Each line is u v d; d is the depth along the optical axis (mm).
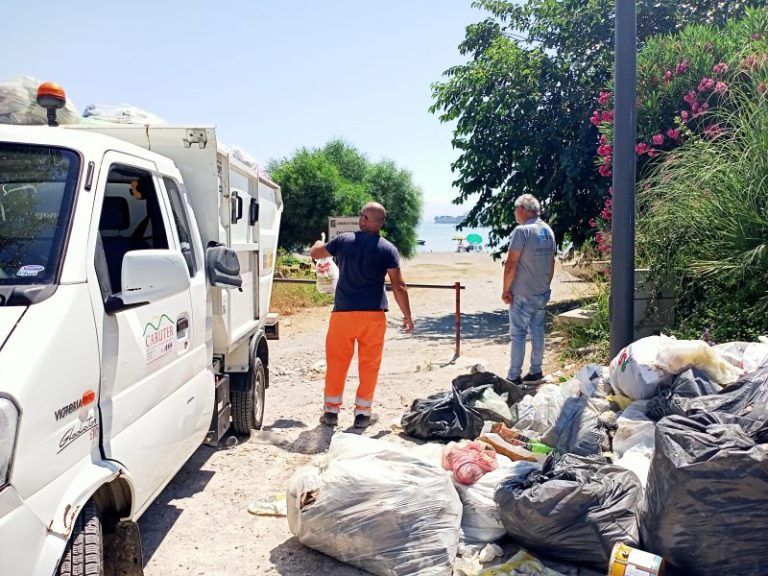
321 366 9930
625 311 5926
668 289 7258
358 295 6332
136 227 4457
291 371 9883
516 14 15352
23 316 2664
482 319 14953
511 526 3797
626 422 4773
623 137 5812
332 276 7176
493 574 3629
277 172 26719
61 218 3113
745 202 6453
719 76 8898
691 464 3281
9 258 2959
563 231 14633
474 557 3887
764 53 8195
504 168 15133
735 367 4961
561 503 3623
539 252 7172
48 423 2570
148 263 3205
